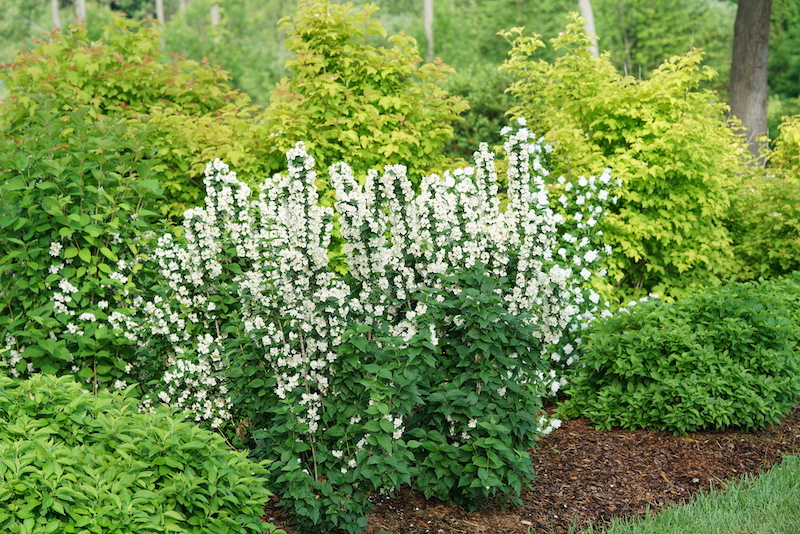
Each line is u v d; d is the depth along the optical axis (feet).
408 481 12.76
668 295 27.58
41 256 14.93
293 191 13.41
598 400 19.86
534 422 15.28
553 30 83.30
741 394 18.76
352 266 14.01
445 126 26.66
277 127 23.91
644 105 26.78
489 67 41.96
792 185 29.43
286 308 13.35
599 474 16.92
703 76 26.45
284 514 13.29
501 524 14.25
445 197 14.93
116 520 8.77
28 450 9.25
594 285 23.38
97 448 10.09
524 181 15.46
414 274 14.67
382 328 13.74
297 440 13.05
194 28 83.46
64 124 16.07
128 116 25.61
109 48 27.37
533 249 14.89
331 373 13.37
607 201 25.27
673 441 18.69
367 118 25.21
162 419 11.11
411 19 104.88
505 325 14.20
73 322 15.10
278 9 107.65
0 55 106.01
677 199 26.37
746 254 30.17
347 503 12.67
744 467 17.51
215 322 15.34
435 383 14.46
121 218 15.74
